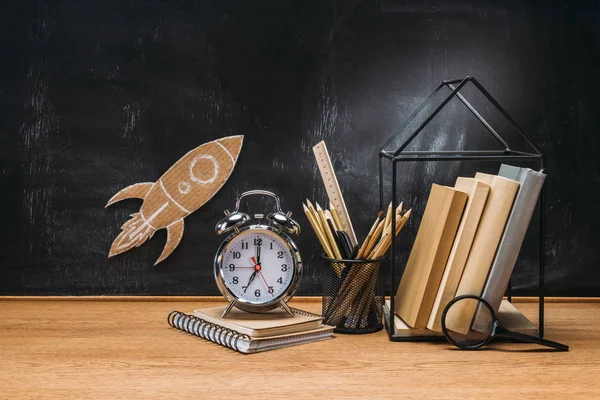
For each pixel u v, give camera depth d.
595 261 1.79
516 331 1.51
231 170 1.78
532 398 1.28
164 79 1.78
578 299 1.78
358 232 1.79
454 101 1.78
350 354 1.44
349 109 1.78
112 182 1.79
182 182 1.78
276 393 1.30
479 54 1.78
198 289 1.80
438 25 1.78
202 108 1.78
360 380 1.34
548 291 1.80
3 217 1.78
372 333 1.56
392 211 1.51
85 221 1.79
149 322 1.62
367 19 1.78
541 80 1.78
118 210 1.79
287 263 1.55
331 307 1.56
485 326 1.47
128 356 1.43
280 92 1.78
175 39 1.78
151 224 1.78
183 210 1.78
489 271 1.47
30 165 1.78
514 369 1.38
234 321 1.50
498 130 1.78
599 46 1.77
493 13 1.77
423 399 1.28
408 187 1.78
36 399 1.28
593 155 1.78
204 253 1.79
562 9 1.77
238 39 1.78
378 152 1.78
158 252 1.79
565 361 1.41
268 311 1.57
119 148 1.78
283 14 1.77
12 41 1.77
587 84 1.78
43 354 1.44
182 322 1.56
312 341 1.51
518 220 1.46
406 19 1.78
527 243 1.79
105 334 1.54
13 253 1.79
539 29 1.77
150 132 1.78
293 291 1.55
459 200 1.48
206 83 1.78
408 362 1.41
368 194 1.79
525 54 1.78
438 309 1.48
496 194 1.47
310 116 1.78
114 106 1.78
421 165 1.78
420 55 1.78
